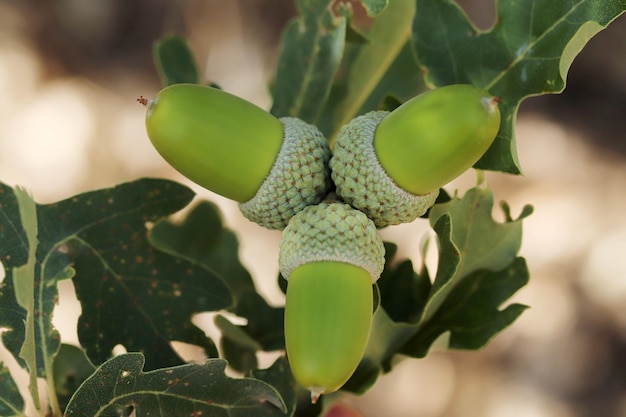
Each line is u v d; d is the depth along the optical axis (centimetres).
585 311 60
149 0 69
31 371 26
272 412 26
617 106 64
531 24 27
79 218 27
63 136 63
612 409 59
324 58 29
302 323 24
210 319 54
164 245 31
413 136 25
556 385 59
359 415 31
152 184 28
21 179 60
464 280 28
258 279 56
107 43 67
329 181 26
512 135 26
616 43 64
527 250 61
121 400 25
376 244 25
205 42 67
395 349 28
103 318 27
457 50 27
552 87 26
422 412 59
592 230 61
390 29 30
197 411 26
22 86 64
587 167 63
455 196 27
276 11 67
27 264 26
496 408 59
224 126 25
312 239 25
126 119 65
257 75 66
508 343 60
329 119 31
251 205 26
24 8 66
